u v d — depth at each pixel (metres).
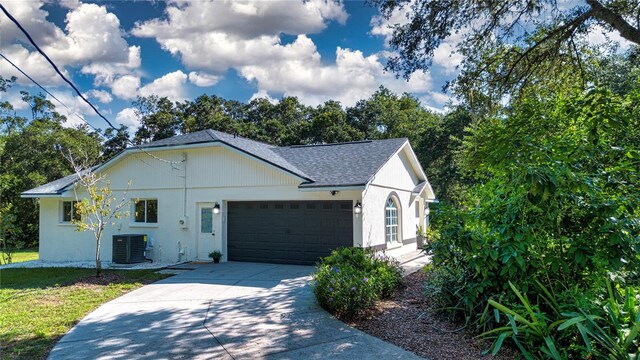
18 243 18.61
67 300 8.12
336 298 6.37
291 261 12.57
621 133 4.98
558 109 5.21
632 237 3.99
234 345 5.26
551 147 4.42
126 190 14.73
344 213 12.03
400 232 15.42
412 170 17.55
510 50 10.38
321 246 12.23
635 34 7.70
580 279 4.54
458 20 9.11
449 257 5.48
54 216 15.48
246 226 13.29
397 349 4.91
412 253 15.93
